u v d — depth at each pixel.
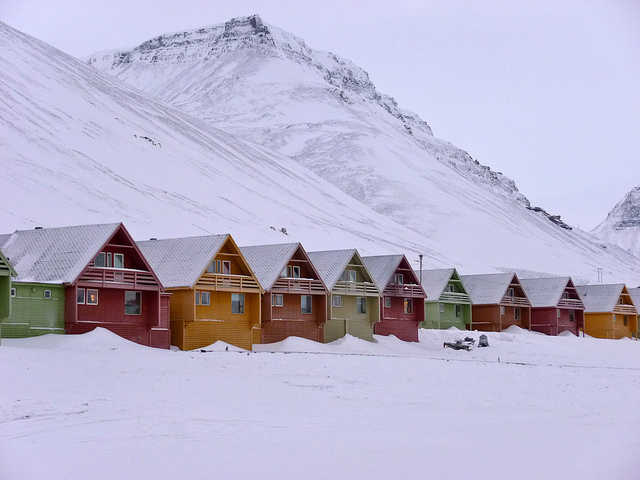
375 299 77.06
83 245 56.56
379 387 44.16
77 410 32.75
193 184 189.75
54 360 44.25
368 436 29.67
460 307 95.56
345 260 74.69
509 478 22.48
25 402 33.72
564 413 36.28
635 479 22.16
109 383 40.25
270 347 65.81
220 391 40.19
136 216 142.38
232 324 63.72
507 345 82.00
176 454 25.95
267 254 70.12
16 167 138.25
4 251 58.69
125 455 25.69
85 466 24.11
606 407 38.28
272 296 68.19
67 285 53.91
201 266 61.16
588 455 25.61
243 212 183.38
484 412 36.72
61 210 126.62
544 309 102.75
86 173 156.50
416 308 83.00
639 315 117.81
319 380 45.28
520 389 45.28
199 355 51.19
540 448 26.95
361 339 73.88
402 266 82.25
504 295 97.81
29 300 52.72
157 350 53.91
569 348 84.62
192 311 60.03
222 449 26.84
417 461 24.97
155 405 34.94
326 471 23.62
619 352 87.06
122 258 58.03
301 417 33.91
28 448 26.39
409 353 71.75
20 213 116.25
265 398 39.03
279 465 24.45
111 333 54.97
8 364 41.56
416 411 36.78
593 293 111.50
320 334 71.94
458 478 22.59
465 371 52.34
